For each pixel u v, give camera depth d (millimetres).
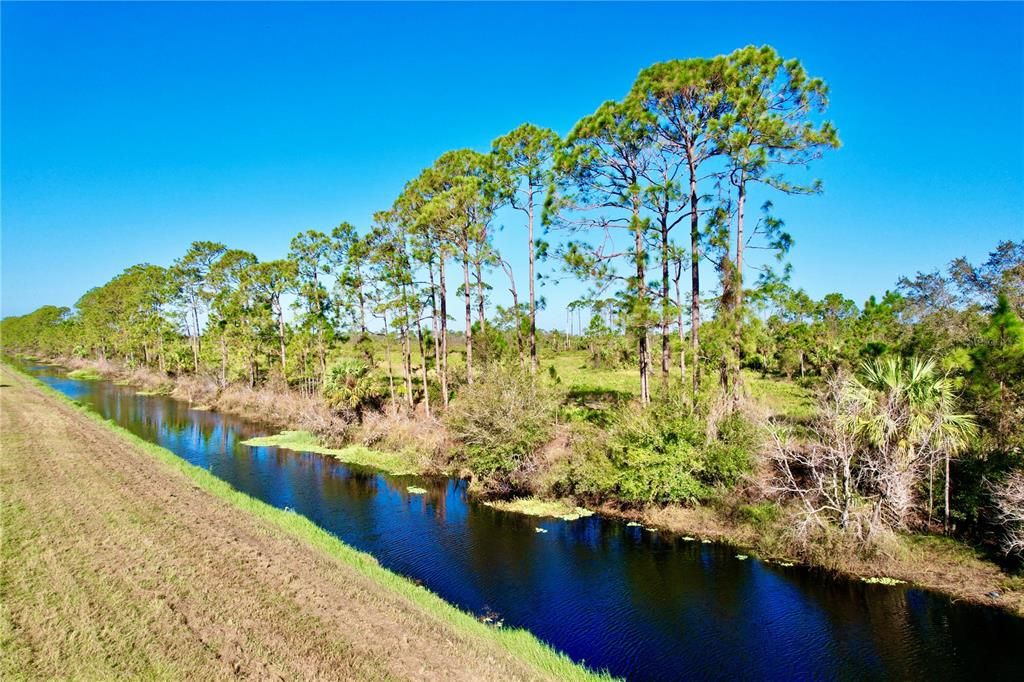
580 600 13766
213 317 56250
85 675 7934
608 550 16938
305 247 43750
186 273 61000
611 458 20906
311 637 9531
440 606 12320
